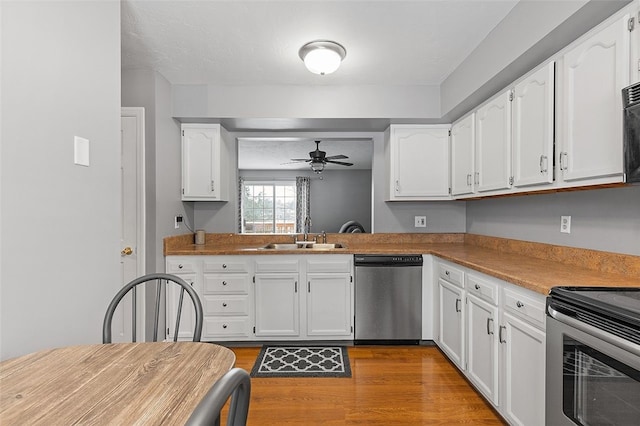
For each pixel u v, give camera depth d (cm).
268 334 324
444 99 316
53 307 134
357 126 363
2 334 111
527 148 212
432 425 201
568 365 137
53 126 134
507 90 236
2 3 112
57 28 137
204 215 384
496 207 315
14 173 116
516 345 183
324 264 325
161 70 292
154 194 290
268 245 377
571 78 175
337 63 250
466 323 246
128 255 288
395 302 324
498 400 201
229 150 386
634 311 109
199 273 321
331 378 259
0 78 111
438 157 348
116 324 265
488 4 201
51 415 75
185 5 201
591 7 151
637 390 105
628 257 177
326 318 325
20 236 118
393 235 381
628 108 132
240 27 225
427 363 286
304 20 216
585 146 166
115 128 178
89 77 157
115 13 179
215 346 116
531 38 187
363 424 203
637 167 129
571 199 218
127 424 72
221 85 324
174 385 89
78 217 149
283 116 325
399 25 223
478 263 228
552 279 172
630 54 142
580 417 131
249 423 204
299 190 843
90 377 93
